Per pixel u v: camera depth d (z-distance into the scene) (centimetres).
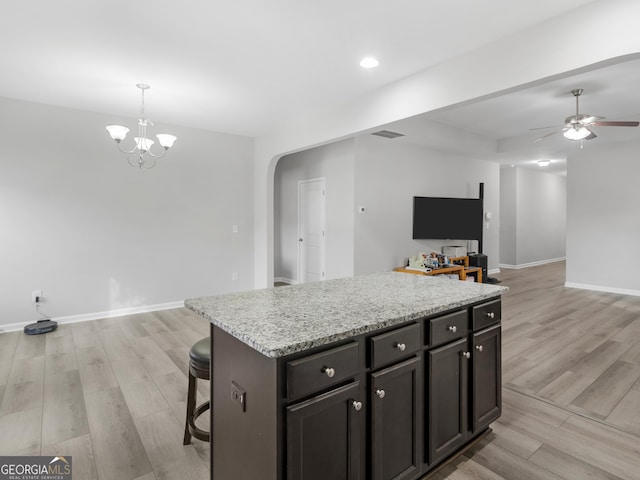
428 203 634
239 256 561
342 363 137
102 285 452
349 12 235
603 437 213
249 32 259
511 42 263
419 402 169
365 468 148
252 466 137
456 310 189
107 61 304
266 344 121
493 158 731
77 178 431
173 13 236
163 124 486
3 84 353
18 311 405
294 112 443
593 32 224
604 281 628
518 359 327
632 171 598
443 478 180
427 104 319
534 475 182
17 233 401
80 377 290
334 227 578
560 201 1023
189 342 370
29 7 228
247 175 563
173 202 499
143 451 201
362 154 550
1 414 237
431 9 232
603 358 329
